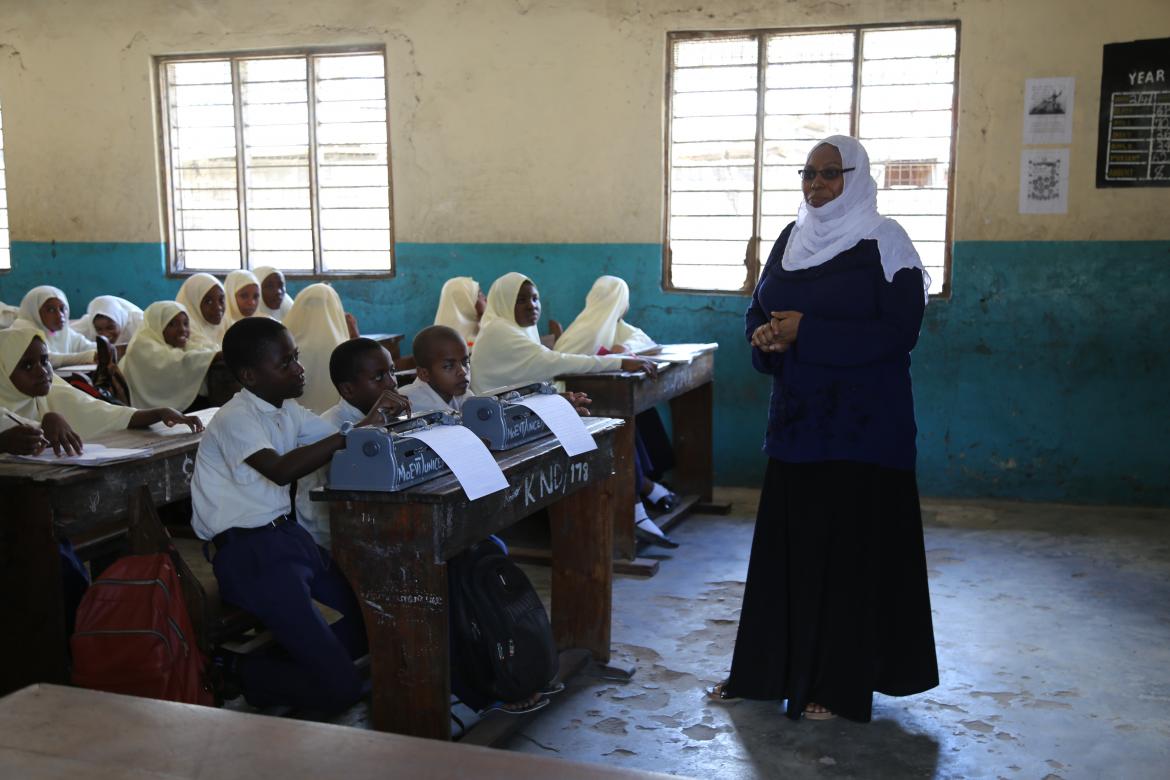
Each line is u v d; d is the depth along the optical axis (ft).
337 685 8.23
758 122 17.92
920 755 8.30
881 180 17.53
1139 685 9.70
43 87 21.16
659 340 18.69
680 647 10.75
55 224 21.54
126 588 7.63
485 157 19.11
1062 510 16.65
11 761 3.24
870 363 8.25
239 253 20.93
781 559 8.79
